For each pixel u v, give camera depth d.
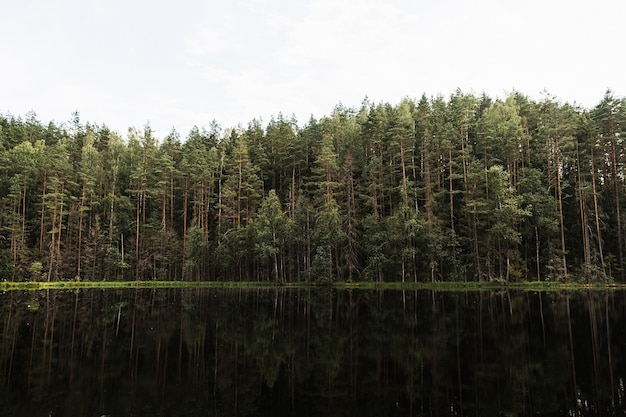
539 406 11.34
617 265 52.41
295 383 13.71
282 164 77.75
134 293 49.72
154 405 11.69
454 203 61.53
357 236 61.44
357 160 70.38
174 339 20.83
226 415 10.95
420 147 63.34
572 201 56.22
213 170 81.06
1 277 58.09
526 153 61.62
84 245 68.50
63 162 68.88
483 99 77.38
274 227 62.28
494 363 15.73
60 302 38.53
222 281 68.44
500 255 52.69
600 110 56.41
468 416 10.69
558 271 51.75
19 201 65.62
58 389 13.05
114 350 18.45
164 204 72.75
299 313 30.78
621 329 21.92
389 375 14.49
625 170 54.75
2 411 11.10
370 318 27.69
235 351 18.27
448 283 52.53
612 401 11.66
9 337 21.31
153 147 84.44
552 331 21.69
